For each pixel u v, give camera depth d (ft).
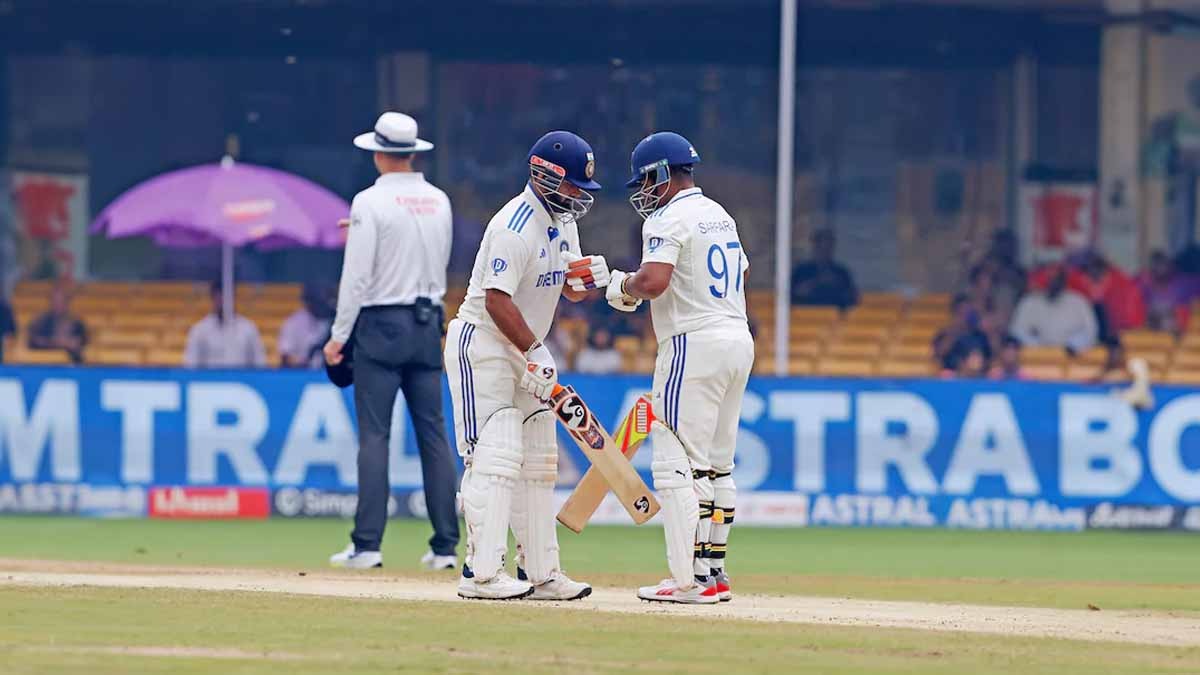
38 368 158.92
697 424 85.10
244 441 158.61
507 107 275.18
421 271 110.32
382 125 110.01
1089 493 158.40
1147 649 73.46
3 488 159.12
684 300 84.74
